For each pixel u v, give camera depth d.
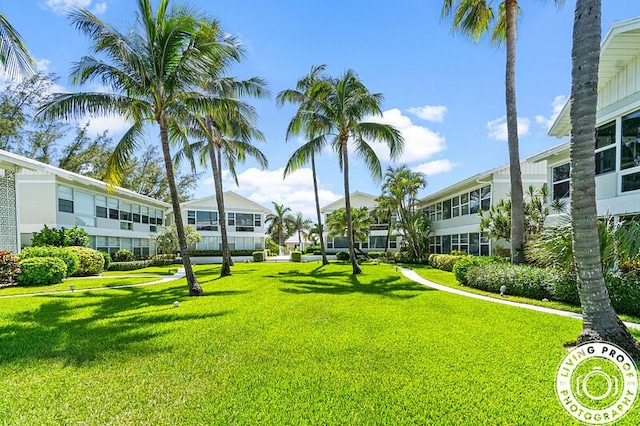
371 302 8.24
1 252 11.47
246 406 3.10
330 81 16.02
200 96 10.04
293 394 3.33
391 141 14.76
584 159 4.59
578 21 4.66
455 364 4.07
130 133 10.36
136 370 3.97
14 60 7.30
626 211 8.22
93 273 16.08
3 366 4.11
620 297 6.67
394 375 3.76
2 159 11.55
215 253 30.02
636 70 8.27
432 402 3.15
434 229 25.56
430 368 3.95
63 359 4.34
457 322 6.12
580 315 6.62
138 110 9.97
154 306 7.96
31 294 10.02
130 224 23.53
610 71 8.88
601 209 9.05
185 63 9.55
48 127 27.06
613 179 8.90
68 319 6.55
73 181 17.25
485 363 4.09
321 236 23.56
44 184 16.19
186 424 2.82
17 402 3.21
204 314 6.96
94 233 19.19
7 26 6.91
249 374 3.83
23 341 5.09
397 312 7.04
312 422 2.83
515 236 10.62
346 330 5.64
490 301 8.32
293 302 8.31
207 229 31.50
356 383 3.56
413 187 25.42
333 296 9.23
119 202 22.17
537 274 8.57
